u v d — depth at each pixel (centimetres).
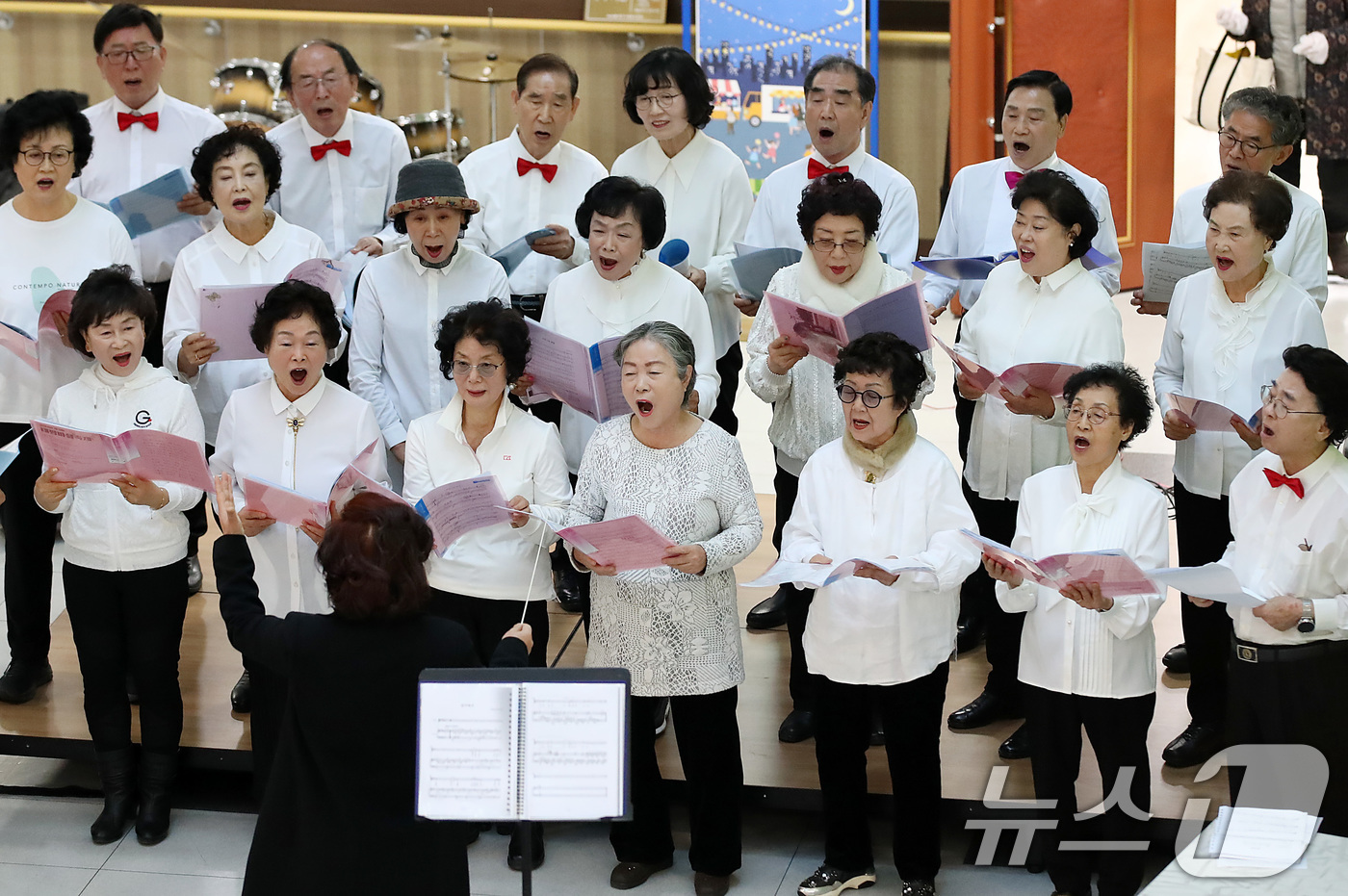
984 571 867
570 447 856
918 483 677
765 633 950
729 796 715
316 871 517
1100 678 663
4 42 1697
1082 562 591
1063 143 1555
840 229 745
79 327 741
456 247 846
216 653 926
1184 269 808
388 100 1755
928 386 771
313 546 730
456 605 726
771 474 1297
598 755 490
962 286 919
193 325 847
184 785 848
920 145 1814
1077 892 692
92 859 761
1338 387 618
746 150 1680
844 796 711
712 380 823
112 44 966
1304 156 1772
